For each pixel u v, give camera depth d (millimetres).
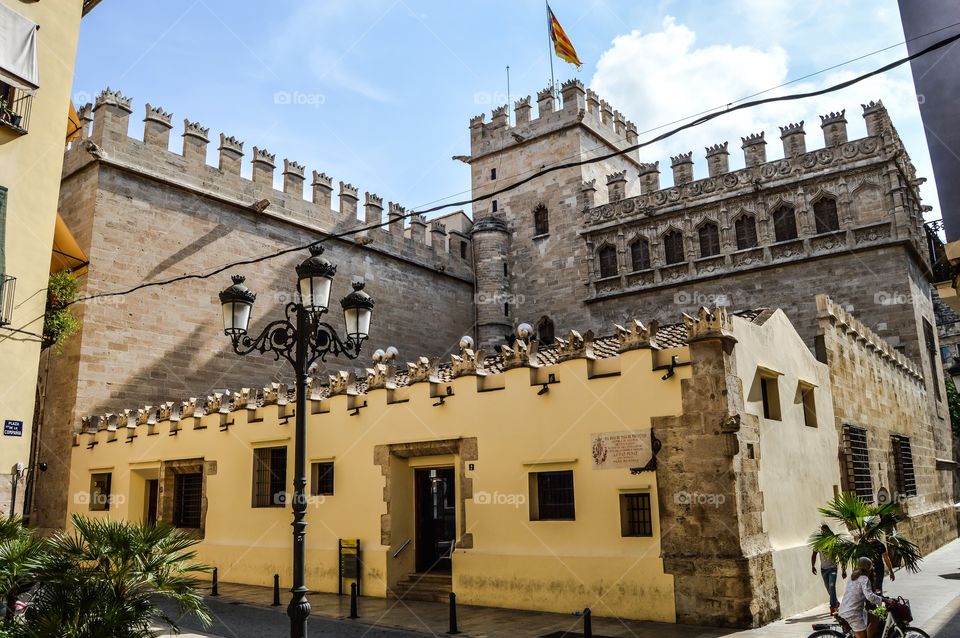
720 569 13422
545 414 16188
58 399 27797
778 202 35594
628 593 14375
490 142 47219
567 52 43438
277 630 14547
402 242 40906
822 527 14609
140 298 29078
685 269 37906
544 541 15719
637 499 14922
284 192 35219
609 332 40031
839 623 10422
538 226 44312
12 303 15484
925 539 26125
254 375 32719
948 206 11656
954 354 50750
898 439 25719
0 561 9148
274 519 20625
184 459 23516
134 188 29562
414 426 18281
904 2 12219
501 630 13672
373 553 18250
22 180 15992
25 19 16172
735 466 13734
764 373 16156
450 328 43281
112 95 29281
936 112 11867
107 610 8812
